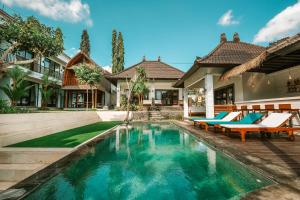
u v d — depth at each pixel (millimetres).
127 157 5172
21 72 10758
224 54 11359
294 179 2625
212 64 9672
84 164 4359
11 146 5406
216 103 16625
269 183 2719
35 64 17797
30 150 4750
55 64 21828
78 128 10453
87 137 7121
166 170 4098
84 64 19016
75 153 4590
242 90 11789
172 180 3537
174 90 22109
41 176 3111
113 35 34281
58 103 22828
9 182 4020
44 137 7141
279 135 6789
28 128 6652
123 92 20672
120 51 33594
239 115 8617
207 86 10250
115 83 22062
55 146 5383
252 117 7270
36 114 7211
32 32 8398
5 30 8172
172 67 24188
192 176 3725
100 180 3611
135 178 3691
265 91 10305
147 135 9000
